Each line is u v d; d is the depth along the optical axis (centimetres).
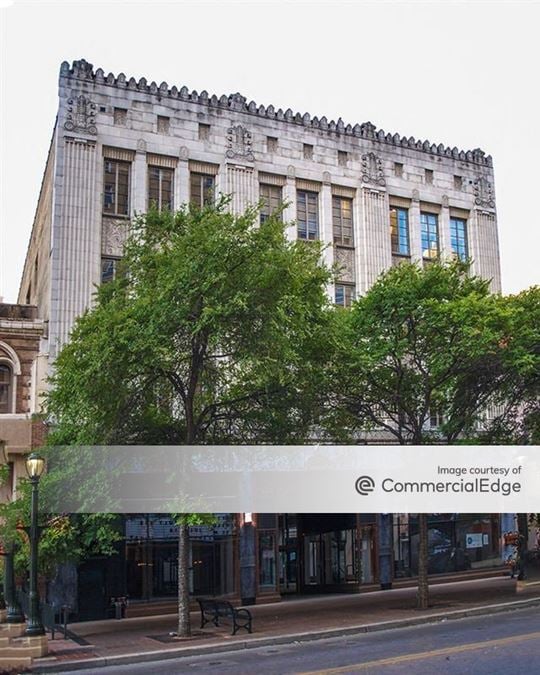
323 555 3053
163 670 1560
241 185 2958
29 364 2567
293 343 1964
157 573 2573
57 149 2689
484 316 2275
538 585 2684
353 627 1992
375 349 2312
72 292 2622
